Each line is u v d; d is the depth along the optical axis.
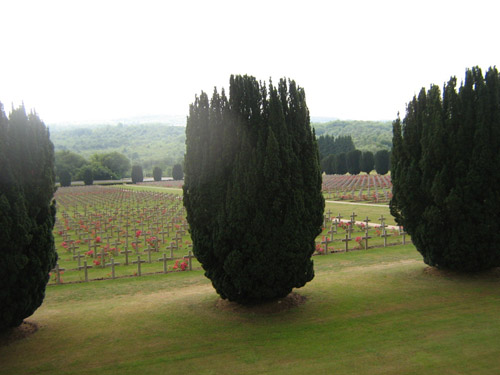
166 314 9.67
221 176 9.04
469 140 10.80
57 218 34.16
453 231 11.06
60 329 8.89
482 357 6.93
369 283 11.67
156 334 8.43
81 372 6.91
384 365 6.77
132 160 179.38
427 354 7.10
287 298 10.17
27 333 8.63
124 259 18.77
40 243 8.12
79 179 102.19
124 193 60.16
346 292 10.86
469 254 11.05
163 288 13.08
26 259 7.79
